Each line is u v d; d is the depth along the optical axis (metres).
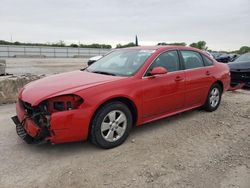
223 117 5.57
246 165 3.48
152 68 4.44
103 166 3.41
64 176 3.17
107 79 4.03
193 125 5.01
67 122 3.45
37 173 3.23
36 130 3.49
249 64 9.12
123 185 3.00
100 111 3.73
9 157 3.62
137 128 4.81
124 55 4.99
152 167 3.39
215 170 3.34
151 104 4.39
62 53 51.66
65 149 3.89
